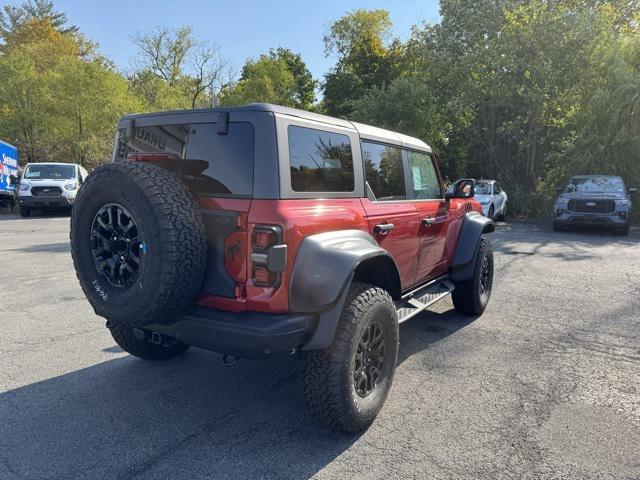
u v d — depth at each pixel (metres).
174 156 2.99
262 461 2.73
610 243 12.09
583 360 4.29
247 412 3.33
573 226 15.54
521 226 16.48
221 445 2.90
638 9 22.73
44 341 4.67
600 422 3.20
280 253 2.62
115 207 2.79
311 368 2.86
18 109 25.77
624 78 17.83
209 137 2.92
